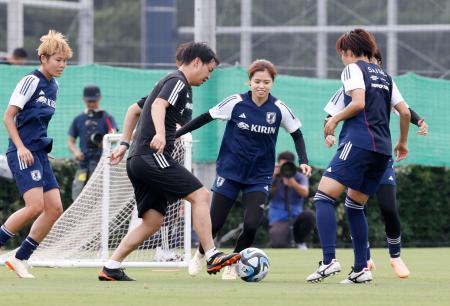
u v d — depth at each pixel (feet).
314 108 188.65
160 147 92.73
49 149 105.29
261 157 108.37
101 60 268.00
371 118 97.04
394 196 111.45
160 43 274.36
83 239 130.31
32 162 103.19
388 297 82.53
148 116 96.37
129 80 182.09
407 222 197.88
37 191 103.86
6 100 176.55
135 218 129.49
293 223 185.16
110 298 79.51
